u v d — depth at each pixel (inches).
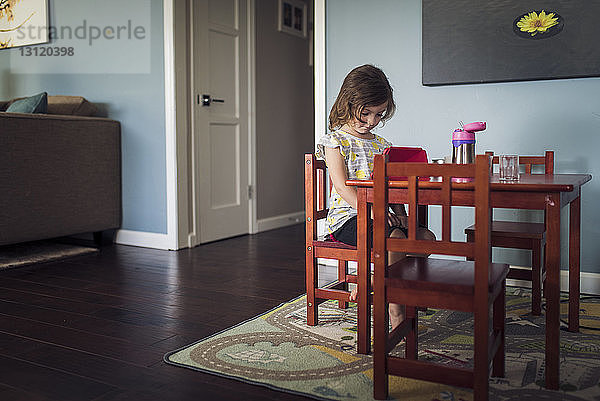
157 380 64.7
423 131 113.8
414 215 57.9
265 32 172.2
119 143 149.2
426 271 61.4
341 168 77.2
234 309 92.2
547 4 99.0
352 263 121.5
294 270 120.0
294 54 187.3
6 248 139.2
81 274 116.0
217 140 155.3
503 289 62.8
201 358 70.8
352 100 75.0
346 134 79.3
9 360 70.5
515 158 74.2
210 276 114.6
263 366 68.5
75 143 138.1
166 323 85.0
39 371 67.1
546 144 103.9
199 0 145.8
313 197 82.3
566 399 58.9
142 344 76.2
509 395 59.8
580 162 101.5
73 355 72.2
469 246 55.5
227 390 62.1
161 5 139.1
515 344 75.3
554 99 102.5
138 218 148.3
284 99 183.0
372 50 116.8
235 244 150.9
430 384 63.3
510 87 105.7
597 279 101.2
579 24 97.1
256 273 117.1
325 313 89.7
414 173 57.3
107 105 150.8
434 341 76.8
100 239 148.3
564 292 102.3
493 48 103.8
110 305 94.3
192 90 144.8
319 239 84.7
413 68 113.6
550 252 61.9
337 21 119.6
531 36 100.7
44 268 121.4
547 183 63.6
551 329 61.4
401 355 71.7
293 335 79.5
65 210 136.7
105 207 146.3
